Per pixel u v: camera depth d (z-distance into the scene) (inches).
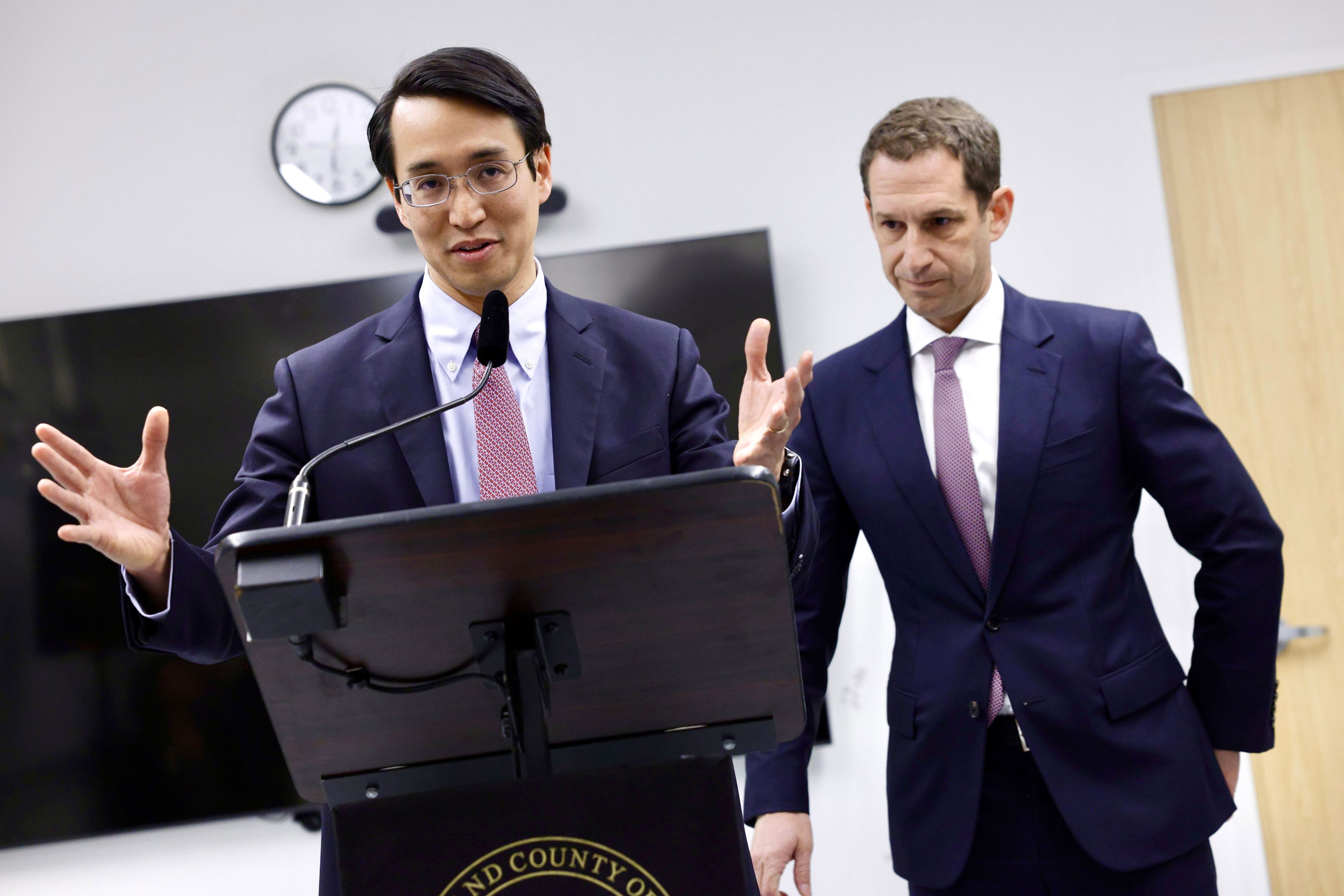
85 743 111.8
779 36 119.3
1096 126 115.9
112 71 121.1
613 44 120.0
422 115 48.7
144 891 112.5
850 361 71.2
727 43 119.5
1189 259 114.4
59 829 111.1
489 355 40.8
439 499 49.8
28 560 113.2
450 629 31.2
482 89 48.7
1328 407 111.8
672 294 114.0
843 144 117.8
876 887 110.3
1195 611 109.1
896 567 67.1
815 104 118.4
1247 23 115.8
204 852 113.1
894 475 66.5
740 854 32.0
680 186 118.3
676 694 34.2
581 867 31.8
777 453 40.9
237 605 28.7
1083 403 64.5
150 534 39.8
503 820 31.7
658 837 31.9
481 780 36.1
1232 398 112.9
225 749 111.6
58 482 38.2
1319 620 110.1
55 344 114.9
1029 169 116.0
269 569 28.2
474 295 51.5
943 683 64.3
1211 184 115.0
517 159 49.5
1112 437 64.5
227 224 119.0
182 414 114.0
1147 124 115.5
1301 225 113.7
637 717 35.0
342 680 32.2
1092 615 62.8
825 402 70.9
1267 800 109.3
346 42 120.9
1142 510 110.7
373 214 118.6
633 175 118.6
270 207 119.0
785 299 116.5
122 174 119.6
